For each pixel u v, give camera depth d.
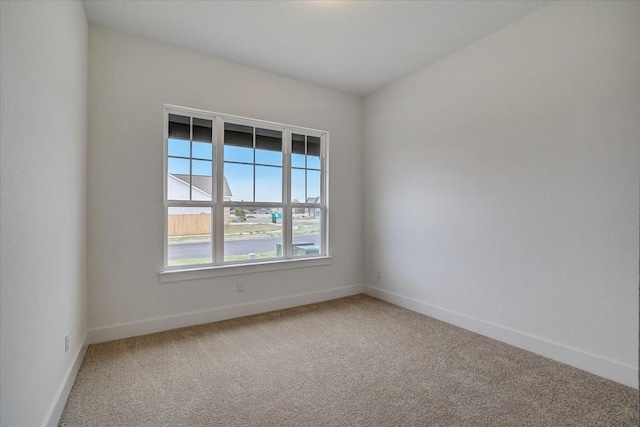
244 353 2.48
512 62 2.64
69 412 1.73
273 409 1.78
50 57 1.60
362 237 4.28
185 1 2.37
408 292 3.63
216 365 2.28
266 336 2.82
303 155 3.92
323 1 2.38
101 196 2.66
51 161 1.61
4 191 1.10
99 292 2.66
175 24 2.67
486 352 2.50
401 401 1.86
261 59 3.27
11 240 1.15
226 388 1.99
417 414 1.74
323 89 3.95
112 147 2.71
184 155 3.13
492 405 1.82
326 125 3.98
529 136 2.53
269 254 3.66
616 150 2.07
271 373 2.18
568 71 2.29
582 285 2.23
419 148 3.51
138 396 1.89
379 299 4.02
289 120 3.69
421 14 2.53
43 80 1.50
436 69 3.31
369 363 2.32
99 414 1.72
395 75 3.65
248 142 3.51
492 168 2.79
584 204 2.21
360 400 1.87
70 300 1.99
